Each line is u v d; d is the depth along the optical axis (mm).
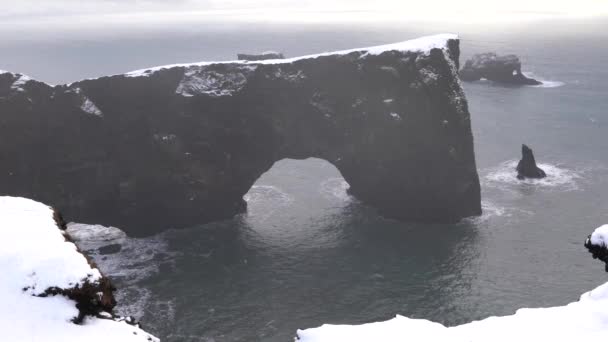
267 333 50938
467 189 75688
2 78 69250
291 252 68438
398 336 20156
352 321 52688
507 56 192000
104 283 22094
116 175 74750
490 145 111750
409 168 76438
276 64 76375
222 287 60094
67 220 75375
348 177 83438
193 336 50531
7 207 25578
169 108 74125
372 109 76562
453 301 55531
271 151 80438
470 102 159250
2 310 19625
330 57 76062
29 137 70812
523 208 79562
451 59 76375
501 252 66188
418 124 74312
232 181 78688
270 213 81375
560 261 63062
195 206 76500
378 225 76375
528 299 55094
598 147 108438
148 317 54000
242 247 70250
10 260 21266
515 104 154500
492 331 20531
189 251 69812
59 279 20953
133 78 72625
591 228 71688
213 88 74750
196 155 75625
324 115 77812
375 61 74875
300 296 57719
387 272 62312
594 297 22641
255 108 77312
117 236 75750
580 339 19344
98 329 20375
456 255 65812
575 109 144750
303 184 93250
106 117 73375
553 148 108500
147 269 64812
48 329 19500
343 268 63688
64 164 73062
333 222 77500
